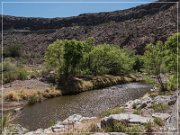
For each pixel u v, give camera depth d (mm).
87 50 56594
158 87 30438
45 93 32875
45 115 23156
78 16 164125
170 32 93812
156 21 108000
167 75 29938
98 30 129000
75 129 12719
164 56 29875
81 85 39719
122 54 61906
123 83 48656
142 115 13188
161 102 16672
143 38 96812
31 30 169000
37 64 85312
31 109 25984
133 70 63062
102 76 49500
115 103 27891
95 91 38219
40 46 135375
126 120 11258
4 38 153250
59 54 44188
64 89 36656
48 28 168625
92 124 12266
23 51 115812
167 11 113500
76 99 31453
